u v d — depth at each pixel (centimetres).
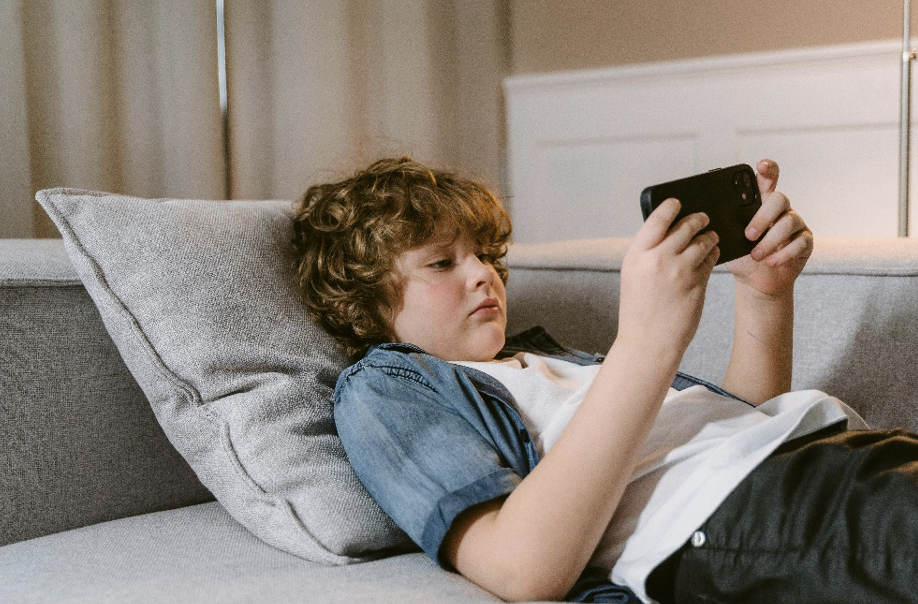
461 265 92
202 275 87
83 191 89
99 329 93
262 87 214
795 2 235
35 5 169
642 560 69
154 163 191
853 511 63
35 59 169
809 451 69
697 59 252
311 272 94
